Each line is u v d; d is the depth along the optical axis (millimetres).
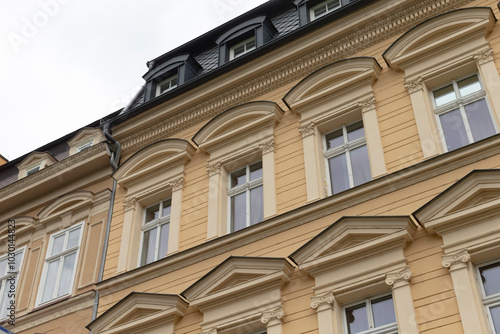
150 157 15531
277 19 16844
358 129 13180
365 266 10594
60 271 15727
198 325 11852
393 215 10703
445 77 12445
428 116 11984
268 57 15094
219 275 11922
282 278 11242
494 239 9688
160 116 16188
